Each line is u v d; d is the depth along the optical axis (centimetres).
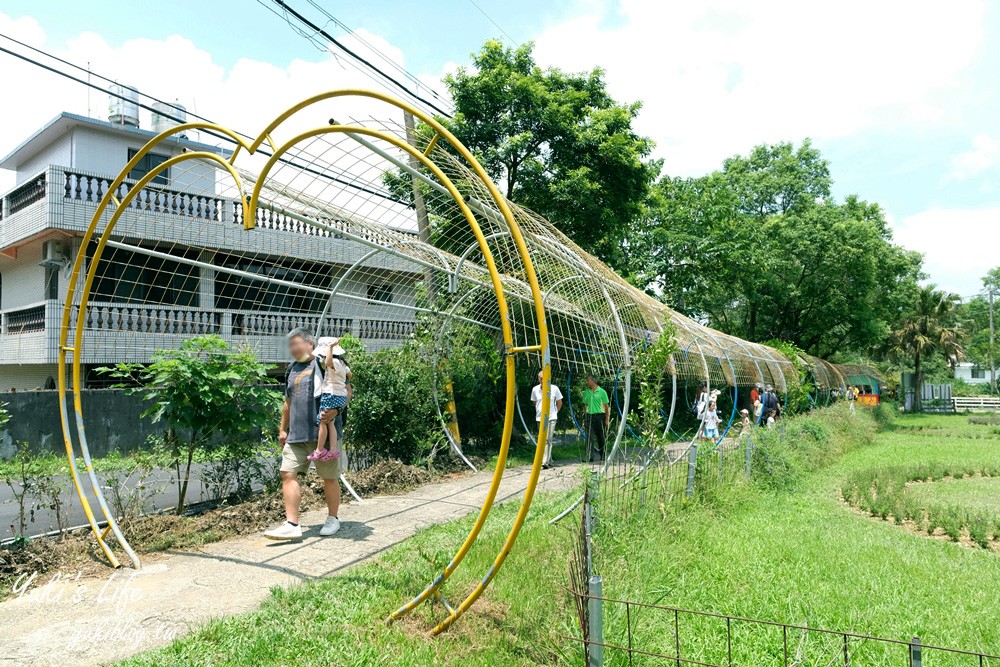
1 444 1039
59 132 1631
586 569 357
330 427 586
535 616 389
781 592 472
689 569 520
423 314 1059
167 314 1080
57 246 1377
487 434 1305
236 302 1205
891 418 2864
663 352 726
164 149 1688
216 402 619
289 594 427
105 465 1016
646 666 331
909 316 4128
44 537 528
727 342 1489
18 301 1638
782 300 2891
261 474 723
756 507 809
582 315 848
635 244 2467
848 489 927
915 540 672
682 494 710
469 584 445
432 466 962
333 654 344
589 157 1511
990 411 3916
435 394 1041
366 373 938
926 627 417
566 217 1505
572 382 1502
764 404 1571
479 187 571
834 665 356
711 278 2658
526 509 359
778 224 2919
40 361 1368
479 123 1459
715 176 3059
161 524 578
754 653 370
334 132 383
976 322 6938
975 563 588
